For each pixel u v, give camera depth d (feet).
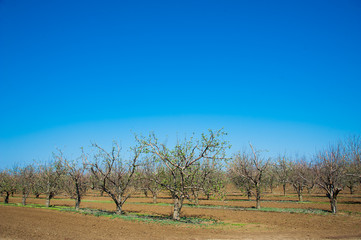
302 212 99.91
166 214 101.50
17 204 139.33
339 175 97.71
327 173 100.32
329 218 86.58
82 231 65.21
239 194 205.67
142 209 118.42
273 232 65.10
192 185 84.02
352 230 67.21
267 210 107.04
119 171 98.48
